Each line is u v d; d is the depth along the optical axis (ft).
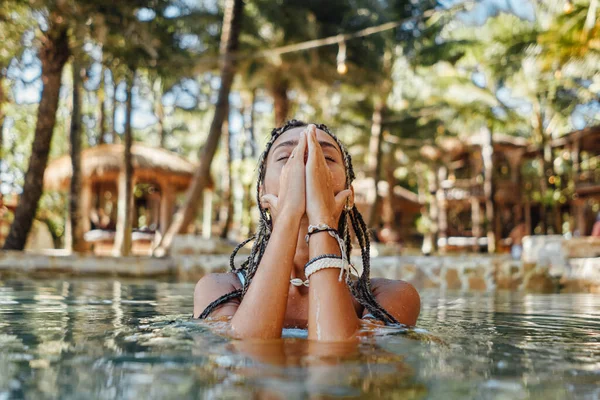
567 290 21.02
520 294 15.83
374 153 66.18
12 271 25.09
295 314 5.65
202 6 53.16
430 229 94.58
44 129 31.68
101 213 60.13
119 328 5.38
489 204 83.05
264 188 6.16
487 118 78.33
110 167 48.34
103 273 26.96
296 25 54.54
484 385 2.97
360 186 83.71
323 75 59.98
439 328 5.98
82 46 34.78
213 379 2.96
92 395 2.63
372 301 5.80
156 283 19.38
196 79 66.08
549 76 69.87
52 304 9.02
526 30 57.57
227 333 4.81
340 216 6.04
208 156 39.32
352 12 56.44
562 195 84.69
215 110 39.83
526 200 95.76
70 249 35.96
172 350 3.93
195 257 29.09
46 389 2.76
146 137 113.60
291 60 55.31
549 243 31.86
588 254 31.17
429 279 23.21
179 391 2.70
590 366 3.61
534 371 3.41
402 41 63.67
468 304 10.85
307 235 5.25
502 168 101.55
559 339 5.10
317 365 3.37
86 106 75.36
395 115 80.23
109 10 33.37
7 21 31.37
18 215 31.19
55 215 71.00
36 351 3.92
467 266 22.62
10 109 54.39
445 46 65.41
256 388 2.74
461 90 77.00
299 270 5.70
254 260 5.96
